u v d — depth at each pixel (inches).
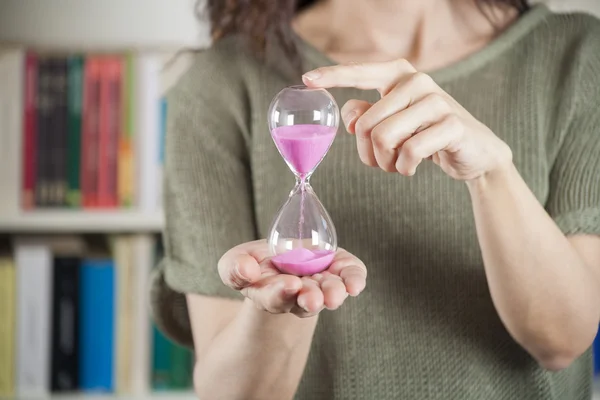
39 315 61.3
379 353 39.7
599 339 61.4
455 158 32.9
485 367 39.2
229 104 41.2
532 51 40.5
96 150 61.1
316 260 31.0
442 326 39.4
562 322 36.3
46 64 60.6
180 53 44.8
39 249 61.2
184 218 40.6
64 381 61.7
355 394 39.9
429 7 41.2
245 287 30.3
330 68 32.4
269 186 40.3
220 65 41.7
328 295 28.4
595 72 39.6
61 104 60.8
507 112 39.8
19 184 61.1
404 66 33.0
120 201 61.4
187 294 40.9
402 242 39.6
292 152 32.1
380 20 41.5
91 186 61.3
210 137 40.9
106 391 62.0
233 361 35.9
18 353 61.3
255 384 36.4
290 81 40.8
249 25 41.6
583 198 38.4
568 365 38.1
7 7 69.4
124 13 70.2
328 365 40.0
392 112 31.9
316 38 42.9
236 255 31.9
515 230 34.9
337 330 39.8
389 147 31.2
